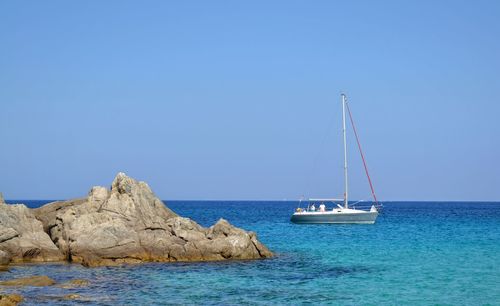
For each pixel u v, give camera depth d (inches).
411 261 1871.3
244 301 1230.3
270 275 1574.8
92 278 1498.5
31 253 1812.3
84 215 1898.4
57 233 1941.4
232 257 1897.1
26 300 1176.8
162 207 2118.6
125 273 1588.3
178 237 1905.8
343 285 1429.6
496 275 1579.7
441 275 1582.2
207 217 5457.7
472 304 1226.6
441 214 6240.2
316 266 1755.7
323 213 3853.3
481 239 2679.6
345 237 2839.6
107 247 1792.6
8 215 1844.2
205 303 1203.9
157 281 1462.8
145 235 1877.5
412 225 3855.8
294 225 3878.0
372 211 3777.1
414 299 1268.5
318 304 1213.1
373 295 1310.3
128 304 1177.4
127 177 2053.4
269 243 2524.6
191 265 1753.2
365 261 1876.2
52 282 1385.3
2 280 1455.5
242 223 4318.4
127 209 1945.1
